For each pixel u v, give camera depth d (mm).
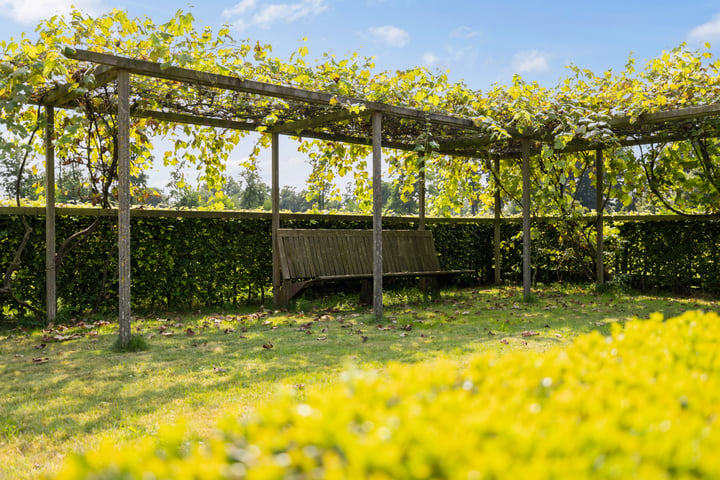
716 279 9133
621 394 1511
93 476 1114
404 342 5398
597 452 1113
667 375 1693
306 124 7629
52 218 6715
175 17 5457
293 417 1396
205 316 7344
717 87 6969
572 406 1397
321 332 6059
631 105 7285
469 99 7871
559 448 1111
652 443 1123
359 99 6590
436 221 10625
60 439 3090
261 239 8586
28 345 5570
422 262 9422
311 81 6449
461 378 1758
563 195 10125
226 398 3701
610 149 8922
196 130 7672
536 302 8391
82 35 5309
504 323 6422
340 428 1219
